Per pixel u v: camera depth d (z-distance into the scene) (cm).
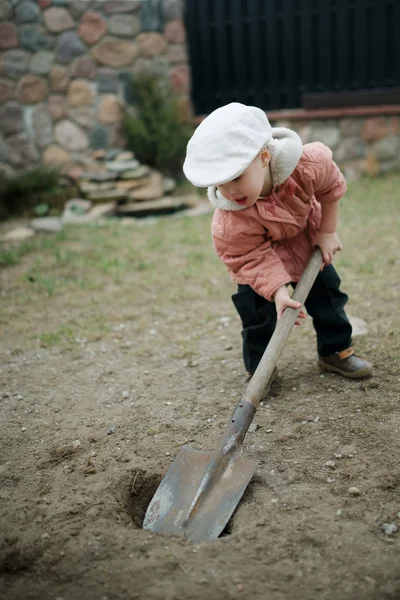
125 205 728
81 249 581
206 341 381
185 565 199
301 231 289
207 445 270
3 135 745
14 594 193
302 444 264
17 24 721
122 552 207
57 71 742
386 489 231
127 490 248
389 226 581
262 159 244
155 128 759
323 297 303
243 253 277
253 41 788
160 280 489
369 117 788
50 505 235
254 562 198
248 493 235
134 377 341
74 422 298
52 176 735
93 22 738
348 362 314
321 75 797
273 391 310
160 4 753
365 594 183
